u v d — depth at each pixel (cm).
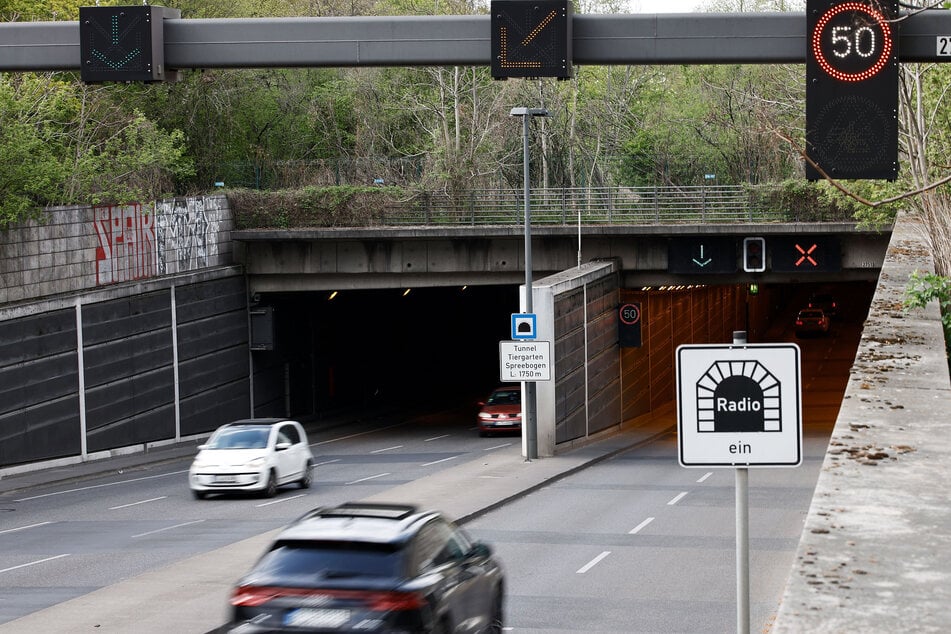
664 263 7656
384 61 1839
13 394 5581
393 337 10394
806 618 906
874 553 1075
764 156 10444
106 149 7244
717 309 11488
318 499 4428
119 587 2662
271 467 4562
